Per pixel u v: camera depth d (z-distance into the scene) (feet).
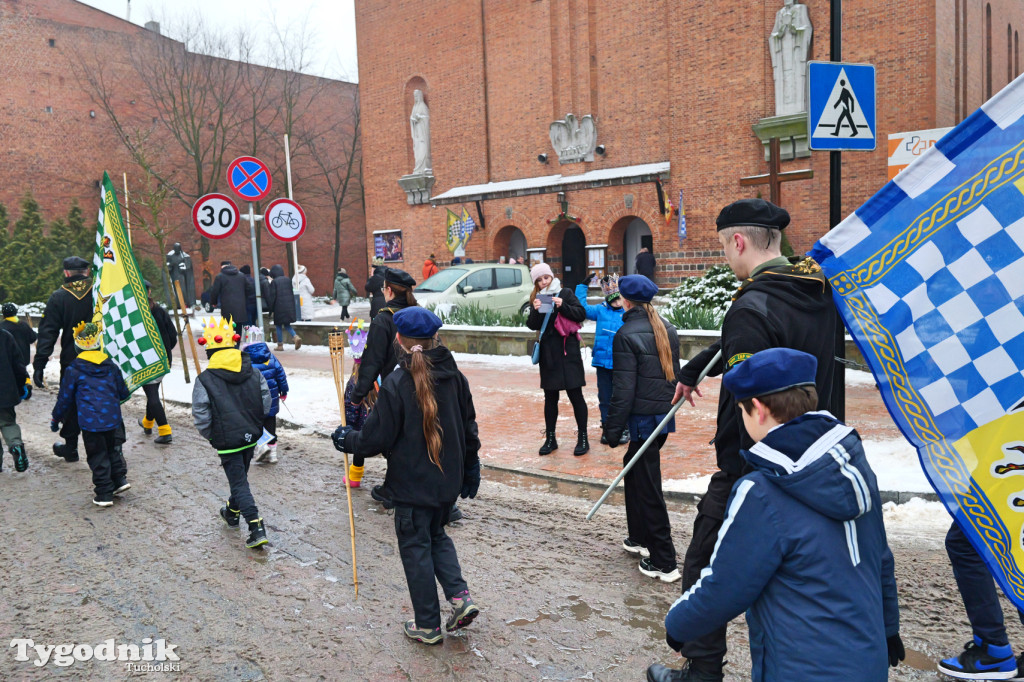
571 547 16.88
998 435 9.64
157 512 20.34
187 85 113.39
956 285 9.84
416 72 94.94
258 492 21.86
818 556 6.41
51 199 106.22
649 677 10.73
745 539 6.57
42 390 42.47
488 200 87.81
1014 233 9.55
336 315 84.48
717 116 66.80
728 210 10.08
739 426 9.29
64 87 106.52
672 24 68.95
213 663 12.35
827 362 9.67
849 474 6.41
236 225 36.35
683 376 11.95
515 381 37.96
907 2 57.57
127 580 15.81
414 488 12.34
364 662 12.23
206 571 16.19
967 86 67.67
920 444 9.95
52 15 105.09
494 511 19.42
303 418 30.89
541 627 13.24
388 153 99.35
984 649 10.84
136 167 112.57
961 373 9.82
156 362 24.53
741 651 12.16
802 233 63.00
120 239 24.13
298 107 125.80
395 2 95.91
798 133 61.77
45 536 18.62
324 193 130.41
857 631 6.40
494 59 87.15
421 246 97.35
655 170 72.64
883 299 10.15
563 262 85.51
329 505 20.57
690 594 7.07
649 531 14.96
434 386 12.30
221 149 116.26
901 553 15.35
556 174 82.89
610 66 78.18
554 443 24.71
